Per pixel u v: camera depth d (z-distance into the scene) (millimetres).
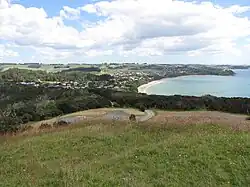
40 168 11547
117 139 16281
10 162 13211
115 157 11852
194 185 8695
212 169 9594
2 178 10727
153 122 20812
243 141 11930
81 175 9680
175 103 54125
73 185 8859
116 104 61094
